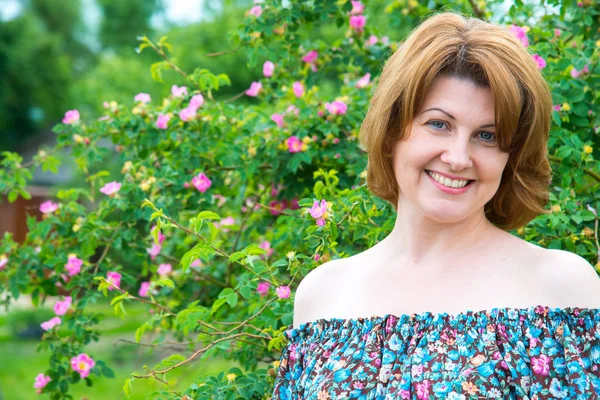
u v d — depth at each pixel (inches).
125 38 1027.9
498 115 59.2
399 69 62.6
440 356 59.7
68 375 114.3
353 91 117.6
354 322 64.7
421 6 126.9
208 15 454.9
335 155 108.0
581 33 104.5
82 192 122.9
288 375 69.4
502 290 61.6
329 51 126.8
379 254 68.8
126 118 119.2
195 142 112.9
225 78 114.3
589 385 57.7
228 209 131.0
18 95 875.4
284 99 127.5
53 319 114.4
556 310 59.7
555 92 94.7
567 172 89.6
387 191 68.6
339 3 121.2
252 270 85.4
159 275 122.5
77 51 1069.1
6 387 281.3
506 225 69.0
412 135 62.0
